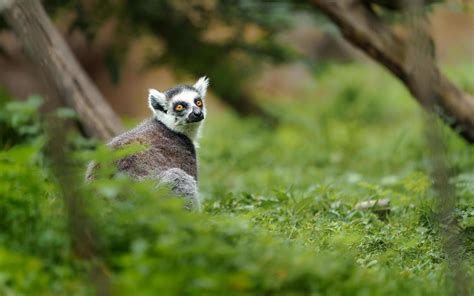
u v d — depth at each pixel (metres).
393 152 18.91
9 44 28.34
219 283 7.04
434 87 14.48
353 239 9.82
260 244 8.12
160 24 22.33
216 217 8.98
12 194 8.61
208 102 36.62
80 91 15.55
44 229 8.25
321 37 33.53
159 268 7.18
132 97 36.16
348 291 7.49
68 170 7.41
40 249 7.97
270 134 24.34
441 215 9.34
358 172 17.94
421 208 11.77
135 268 7.18
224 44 22.75
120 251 7.87
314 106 29.78
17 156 9.05
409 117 27.48
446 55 34.28
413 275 8.76
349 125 25.02
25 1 9.73
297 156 20.53
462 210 11.33
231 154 20.52
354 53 33.78
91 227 7.66
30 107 14.59
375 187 13.11
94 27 20.83
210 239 7.68
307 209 12.20
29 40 9.58
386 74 31.09
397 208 12.38
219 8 21.48
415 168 17.00
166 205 8.23
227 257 7.52
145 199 8.48
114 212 8.34
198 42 22.72
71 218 7.62
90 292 7.21
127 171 11.23
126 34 22.02
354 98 29.19
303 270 7.53
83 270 7.64
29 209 8.52
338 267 7.82
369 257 9.52
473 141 15.25
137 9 21.20
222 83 24.33
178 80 24.05
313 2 15.21
